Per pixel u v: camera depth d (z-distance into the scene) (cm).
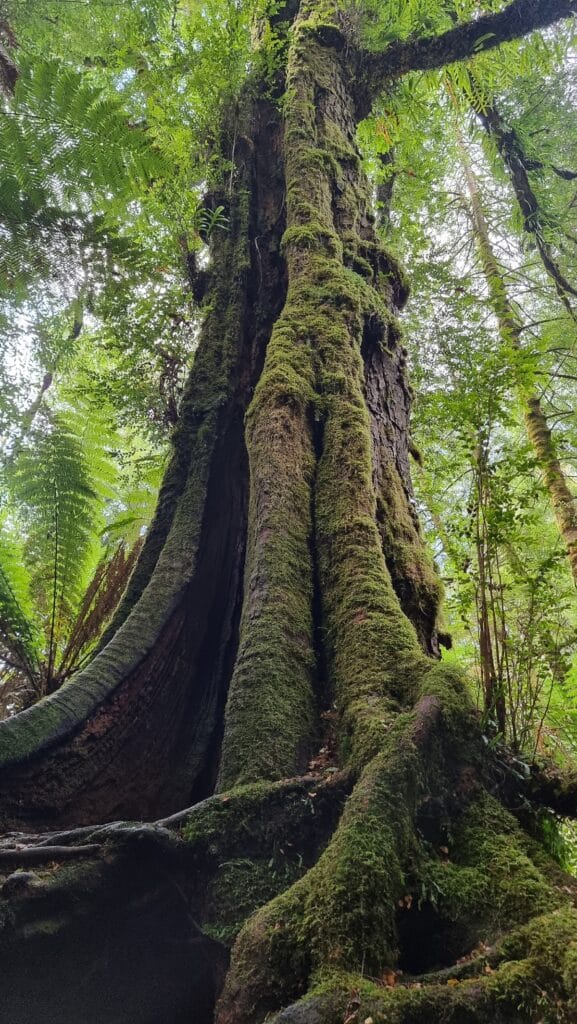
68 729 229
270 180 470
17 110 338
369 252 420
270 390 307
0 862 167
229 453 339
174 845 173
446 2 592
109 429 525
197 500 314
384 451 328
